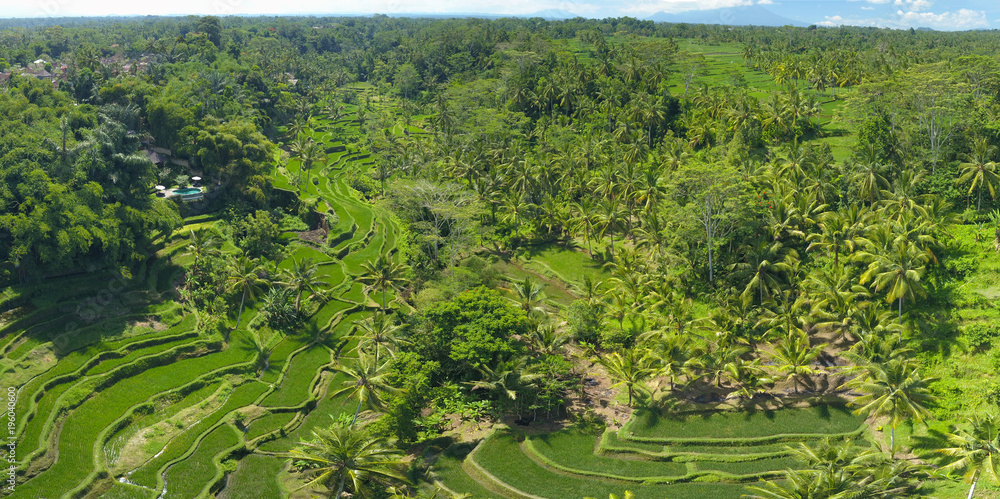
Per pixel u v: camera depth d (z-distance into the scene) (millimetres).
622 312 100500
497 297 95625
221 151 141750
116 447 74375
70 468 69062
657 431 81875
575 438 81500
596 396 91062
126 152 115812
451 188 134250
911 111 128625
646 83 198875
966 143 119000
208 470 72938
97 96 153875
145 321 95938
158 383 86000
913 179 106688
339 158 195000
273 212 144375
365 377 79375
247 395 88062
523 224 144625
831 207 116000
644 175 133750
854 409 83500
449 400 83000
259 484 72562
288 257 127750
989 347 83875
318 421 85938
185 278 109500
